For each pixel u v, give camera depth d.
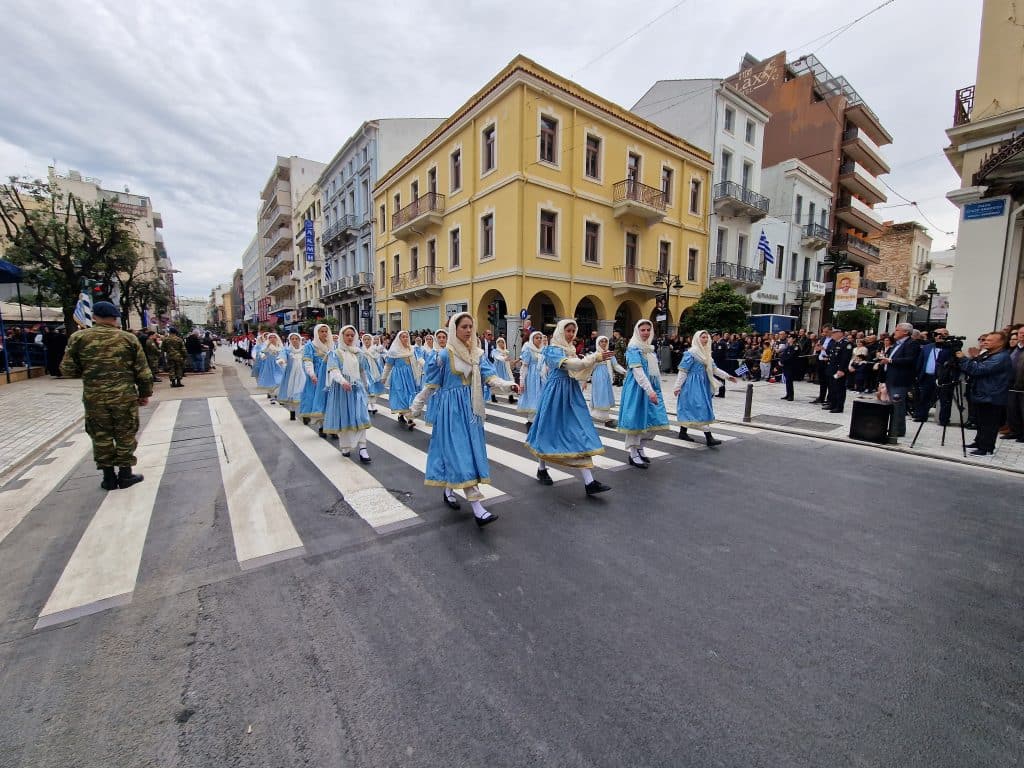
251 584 3.19
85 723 2.04
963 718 2.07
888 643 2.59
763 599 3.02
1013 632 2.70
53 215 16.59
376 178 27.94
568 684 2.26
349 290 31.66
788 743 1.93
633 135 20.44
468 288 19.83
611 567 3.42
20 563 3.49
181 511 4.47
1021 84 8.73
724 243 25.64
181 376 15.12
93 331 4.96
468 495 4.21
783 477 5.61
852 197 33.59
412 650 2.51
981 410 6.53
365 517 4.32
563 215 18.45
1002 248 8.66
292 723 2.04
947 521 4.31
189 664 2.42
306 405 7.46
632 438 6.02
